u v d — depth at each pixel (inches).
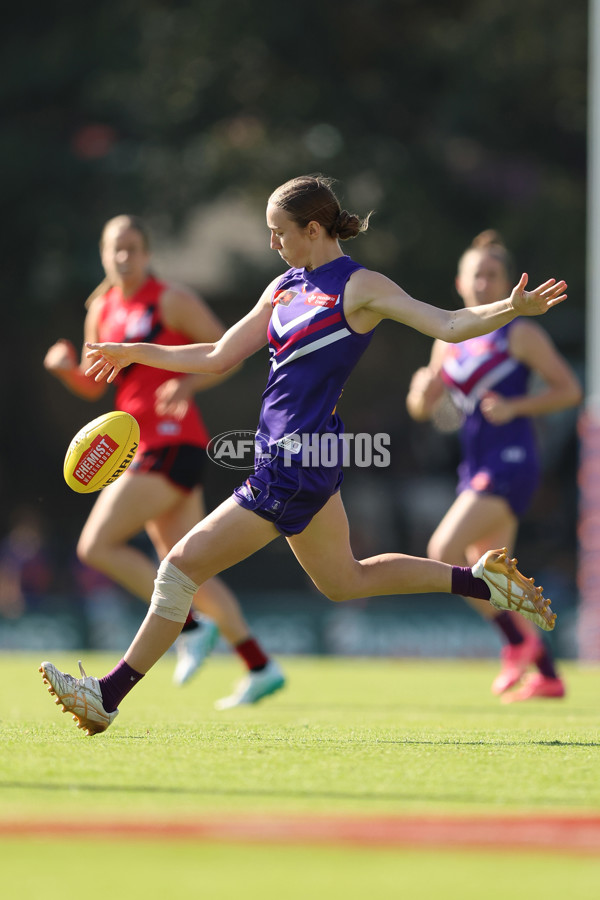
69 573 2743.6
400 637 1940.2
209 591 1000.2
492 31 2829.7
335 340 613.9
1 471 3267.7
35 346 3208.7
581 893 356.2
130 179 2824.8
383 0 2883.9
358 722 815.1
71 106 2952.8
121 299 1029.8
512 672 1095.6
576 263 2822.3
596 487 1814.7
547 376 1083.9
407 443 3056.1
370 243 2792.8
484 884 364.8
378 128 2901.1
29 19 2999.5
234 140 2842.0
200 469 1010.1
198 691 1151.6
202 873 373.1
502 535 1104.2
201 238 3171.8
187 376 977.5
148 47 2829.7
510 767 572.1
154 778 523.2
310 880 366.6
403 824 434.3
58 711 867.4
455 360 1104.8
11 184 2824.8
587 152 2955.2
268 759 582.9
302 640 1994.3
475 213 2920.8
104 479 703.1
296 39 2817.4
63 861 385.7
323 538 643.5
